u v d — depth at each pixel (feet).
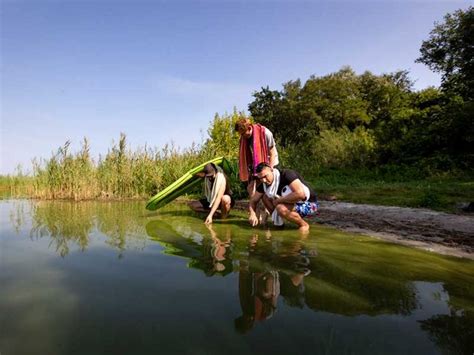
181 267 7.64
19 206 23.17
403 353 4.01
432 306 5.53
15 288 6.18
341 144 59.36
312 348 4.10
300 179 13.82
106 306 5.37
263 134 15.43
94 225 14.06
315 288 6.30
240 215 18.33
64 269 7.42
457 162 48.52
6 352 3.95
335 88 95.81
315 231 13.14
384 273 7.39
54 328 4.60
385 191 29.50
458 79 62.28
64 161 32.27
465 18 58.29
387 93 93.86
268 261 8.25
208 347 4.10
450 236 12.35
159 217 17.11
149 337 4.35
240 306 5.41
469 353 4.03
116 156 33.47
